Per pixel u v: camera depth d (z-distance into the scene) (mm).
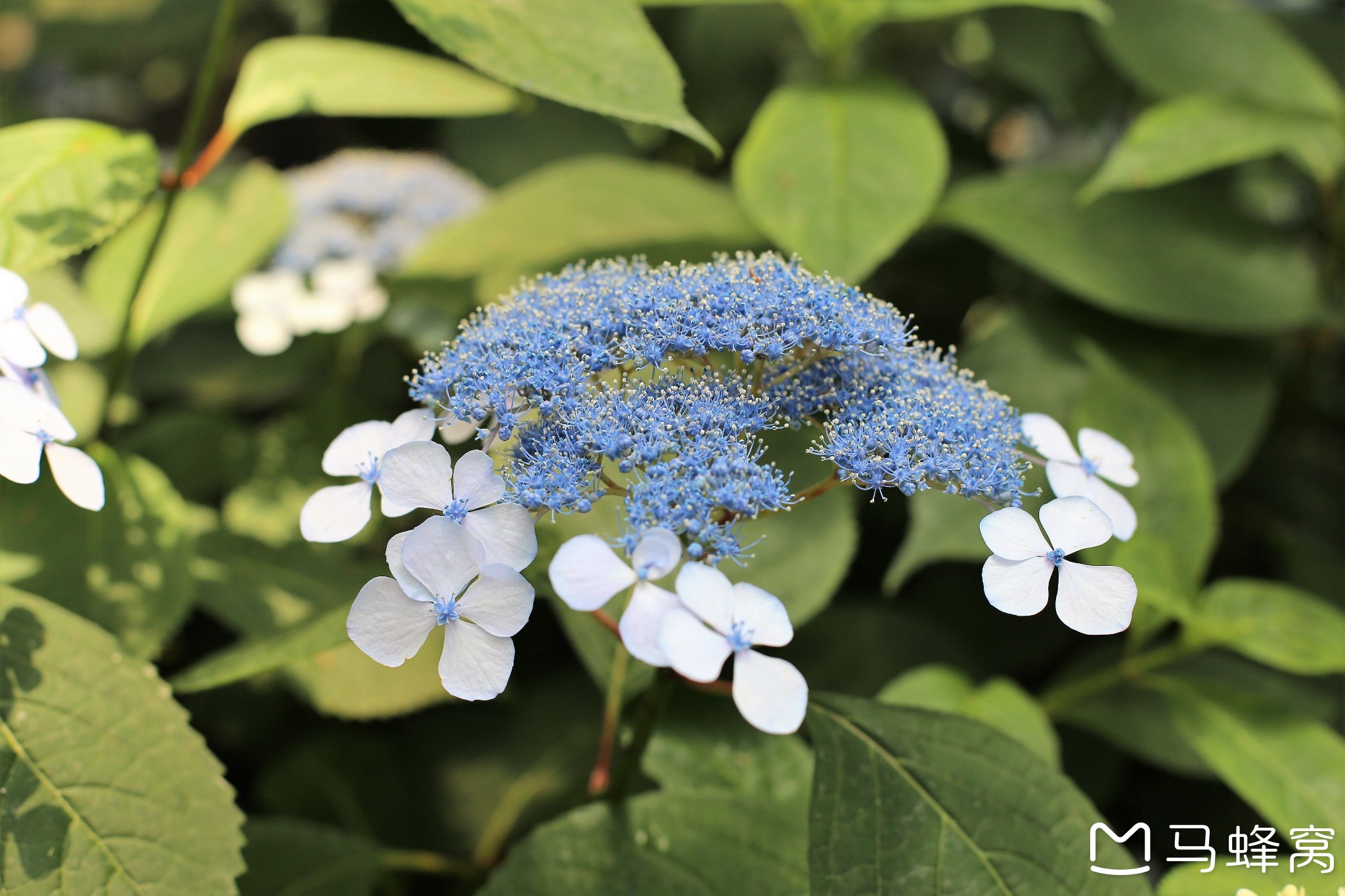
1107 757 548
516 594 348
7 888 371
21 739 382
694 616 340
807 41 735
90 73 879
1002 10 679
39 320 399
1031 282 693
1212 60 627
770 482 356
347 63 519
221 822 386
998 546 356
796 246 492
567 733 547
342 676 497
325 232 653
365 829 534
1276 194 753
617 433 357
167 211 473
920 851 380
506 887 410
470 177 731
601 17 418
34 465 379
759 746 455
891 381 384
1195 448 488
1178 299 561
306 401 643
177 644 584
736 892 409
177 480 600
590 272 398
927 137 514
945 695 474
